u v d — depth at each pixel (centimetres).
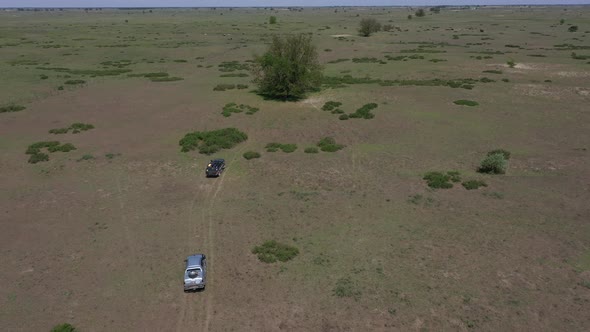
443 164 3588
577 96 5625
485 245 2402
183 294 2052
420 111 5072
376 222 2669
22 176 3462
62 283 2144
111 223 2719
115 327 1847
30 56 9712
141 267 2261
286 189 3167
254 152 3841
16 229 2661
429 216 2736
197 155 3866
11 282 2152
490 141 4091
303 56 5709
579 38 11700
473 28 15262
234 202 2975
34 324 1867
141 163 3691
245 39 12700
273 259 2283
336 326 1831
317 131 4500
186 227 2655
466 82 6538
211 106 5456
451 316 1872
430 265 2228
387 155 3791
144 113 5216
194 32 14925
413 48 10469
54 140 4288
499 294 2003
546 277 2119
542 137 4178
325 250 2380
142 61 9288
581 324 1809
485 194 3023
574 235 2481
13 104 5575
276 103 5594
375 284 2086
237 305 1969
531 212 2759
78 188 3238
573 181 3200
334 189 3150
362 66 8206
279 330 1816
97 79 7250
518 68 7588
